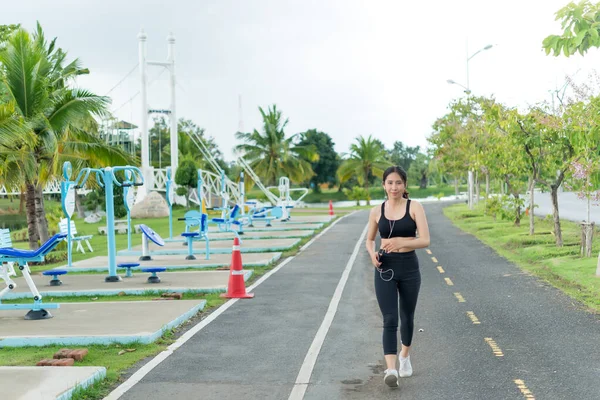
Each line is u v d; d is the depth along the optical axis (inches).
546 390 240.4
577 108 548.7
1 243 497.4
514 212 968.3
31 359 291.6
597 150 524.1
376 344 316.2
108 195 545.6
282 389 248.1
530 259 615.8
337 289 486.3
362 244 839.7
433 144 1585.9
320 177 3905.0
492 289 464.4
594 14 389.4
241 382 257.4
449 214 1448.1
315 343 319.6
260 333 343.6
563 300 413.4
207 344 321.1
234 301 443.5
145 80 2196.1
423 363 281.3
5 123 677.3
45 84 836.0
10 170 813.2
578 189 677.3
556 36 391.9
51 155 823.1
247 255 714.2
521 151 703.1
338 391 244.8
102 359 292.0
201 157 3193.9
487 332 334.6
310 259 687.1
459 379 256.4
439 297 440.5
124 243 1030.4
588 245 584.1
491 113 741.3
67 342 320.2
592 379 251.9
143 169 2167.8
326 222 1307.8
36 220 848.3
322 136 3885.3
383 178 250.8
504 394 236.8
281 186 1961.1
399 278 249.1
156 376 266.4
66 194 646.5
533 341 313.6
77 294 481.4
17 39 800.3
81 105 837.2
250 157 2652.6
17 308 380.8
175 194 2301.9
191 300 434.0
